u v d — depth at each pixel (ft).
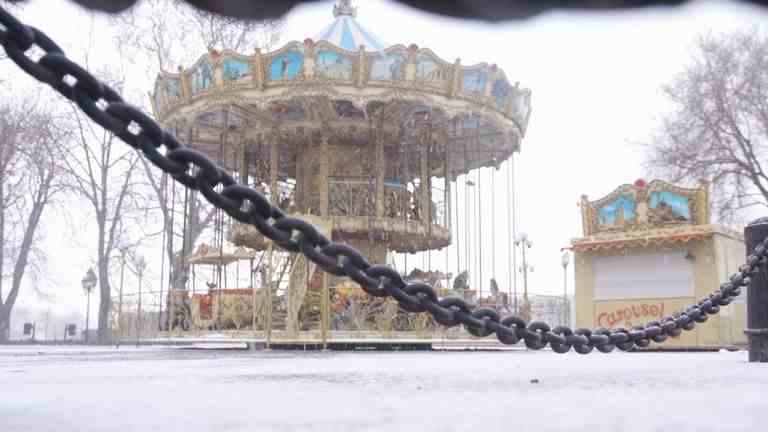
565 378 16.43
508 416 8.32
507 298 64.54
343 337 53.47
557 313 67.92
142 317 67.46
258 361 29.32
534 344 13.97
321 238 10.14
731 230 57.72
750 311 23.89
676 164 110.22
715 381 14.88
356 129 68.18
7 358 35.94
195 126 76.48
